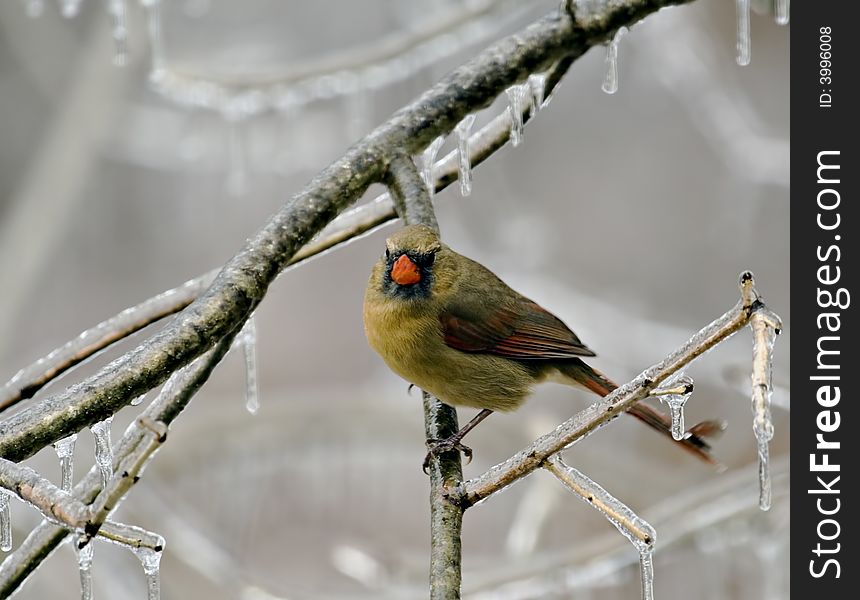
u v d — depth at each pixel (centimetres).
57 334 1623
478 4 1134
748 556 1066
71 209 1400
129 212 1662
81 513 421
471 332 789
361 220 673
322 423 1235
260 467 1238
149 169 1662
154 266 1669
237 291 523
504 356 809
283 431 1230
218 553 1023
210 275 627
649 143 1628
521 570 945
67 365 612
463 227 1530
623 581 944
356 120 1169
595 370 852
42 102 1636
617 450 1350
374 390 1448
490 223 1529
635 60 1598
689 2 661
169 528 1026
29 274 1377
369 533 1302
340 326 1717
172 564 1016
